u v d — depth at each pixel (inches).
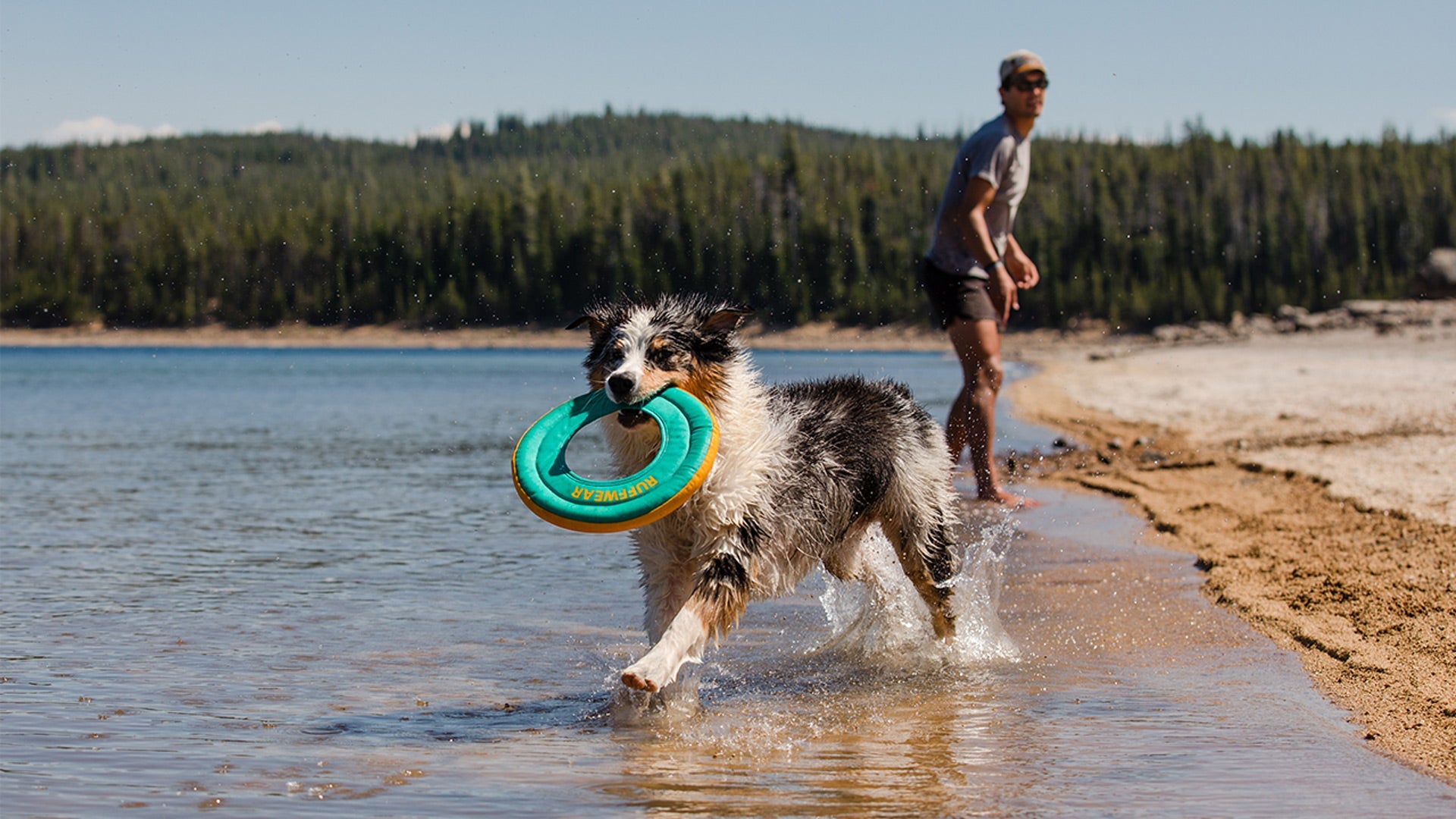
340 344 4916.3
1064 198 4525.1
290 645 262.7
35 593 314.7
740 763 186.9
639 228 4837.6
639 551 241.6
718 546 232.7
